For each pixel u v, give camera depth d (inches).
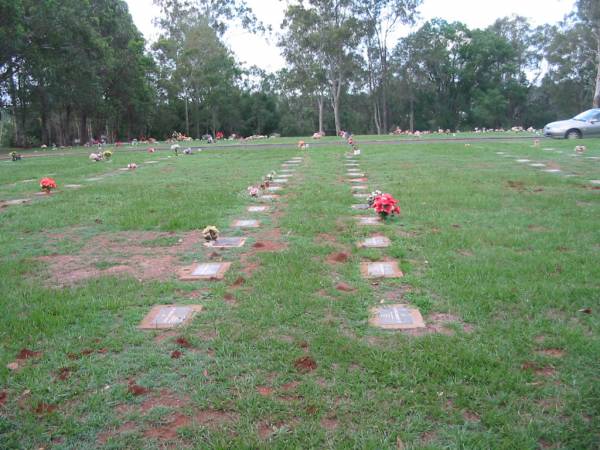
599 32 1621.6
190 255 187.9
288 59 1702.8
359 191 317.7
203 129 2161.7
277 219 243.4
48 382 101.7
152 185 364.8
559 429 84.6
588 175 364.8
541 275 153.4
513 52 2070.6
